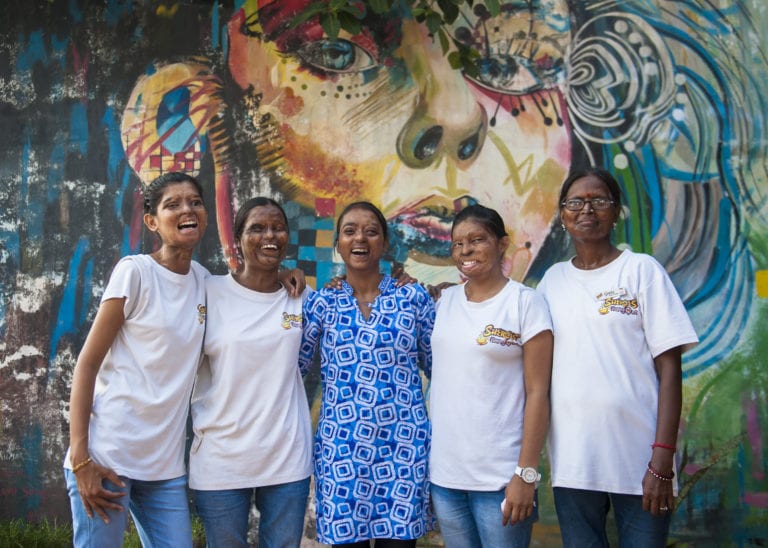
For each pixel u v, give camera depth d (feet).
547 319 9.97
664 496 9.35
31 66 15.03
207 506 10.10
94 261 14.76
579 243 10.23
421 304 10.80
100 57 14.93
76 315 14.73
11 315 14.85
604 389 9.52
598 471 9.51
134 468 9.53
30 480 14.60
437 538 13.99
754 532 13.51
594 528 9.95
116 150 14.83
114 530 9.51
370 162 14.49
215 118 14.71
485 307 10.09
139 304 9.73
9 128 15.03
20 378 14.75
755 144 13.89
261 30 14.69
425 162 14.39
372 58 14.51
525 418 9.75
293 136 14.58
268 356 10.24
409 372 10.47
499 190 14.26
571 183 10.23
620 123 14.12
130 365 9.69
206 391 10.48
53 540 14.19
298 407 10.46
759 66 13.94
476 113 14.33
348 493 10.03
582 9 14.24
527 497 9.53
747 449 13.60
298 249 14.52
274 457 10.11
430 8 13.65
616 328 9.63
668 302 9.61
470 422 9.80
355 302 10.71
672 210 13.98
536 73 14.29
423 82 14.42
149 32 14.88
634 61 14.14
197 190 10.25
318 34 14.61
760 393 13.62
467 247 10.13
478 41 14.39
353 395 10.21
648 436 9.60
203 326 10.30
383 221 10.87
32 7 15.08
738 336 13.74
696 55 14.05
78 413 9.37
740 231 13.84
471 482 9.75
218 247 14.64
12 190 14.97
